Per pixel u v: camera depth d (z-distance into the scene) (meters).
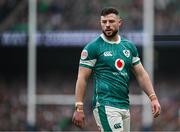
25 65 61.12
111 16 21.58
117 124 21.45
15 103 58.62
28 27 55.88
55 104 57.97
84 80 21.80
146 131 53.53
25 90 60.28
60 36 55.41
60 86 60.00
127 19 55.16
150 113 53.81
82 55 21.88
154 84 59.00
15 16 56.50
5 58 60.66
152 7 53.84
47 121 56.41
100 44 21.89
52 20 56.28
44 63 60.00
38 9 56.56
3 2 56.75
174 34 54.00
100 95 21.77
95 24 55.81
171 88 59.00
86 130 55.03
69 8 56.50
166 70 59.28
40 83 59.97
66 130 55.91
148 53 53.75
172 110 55.88
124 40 22.22
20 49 58.75
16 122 56.84
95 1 56.41
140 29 54.78
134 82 57.53
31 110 54.75
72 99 58.16
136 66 22.38
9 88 60.38
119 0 56.28
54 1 56.62
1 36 55.81
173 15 55.38
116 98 21.70
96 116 21.88
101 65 21.86
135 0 56.12
